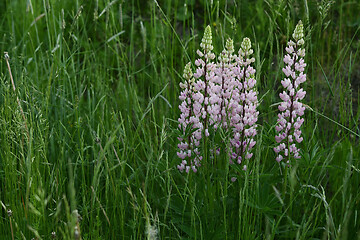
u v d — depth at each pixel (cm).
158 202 243
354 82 353
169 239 226
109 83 364
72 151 284
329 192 271
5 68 357
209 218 231
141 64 388
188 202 239
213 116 237
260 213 224
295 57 231
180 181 260
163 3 435
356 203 241
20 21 438
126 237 234
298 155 240
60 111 298
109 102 328
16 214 226
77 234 167
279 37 372
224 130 241
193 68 305
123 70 370
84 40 403
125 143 260
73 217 168
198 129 238
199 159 240
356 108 334
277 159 237
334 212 244
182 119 242
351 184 254
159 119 312
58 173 255
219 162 236
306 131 275
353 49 380
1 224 232
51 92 310
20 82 275
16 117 240
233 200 236
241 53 232
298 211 239
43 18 426
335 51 376
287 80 229
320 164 269
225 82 237
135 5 442
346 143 274
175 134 245
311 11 379
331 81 351
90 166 280
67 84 326
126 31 417
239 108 231
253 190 228
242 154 238
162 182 259
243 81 235
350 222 233
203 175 229
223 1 414
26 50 386
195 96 237
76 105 276
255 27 396
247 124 245
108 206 248
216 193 236
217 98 236
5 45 402
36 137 256
